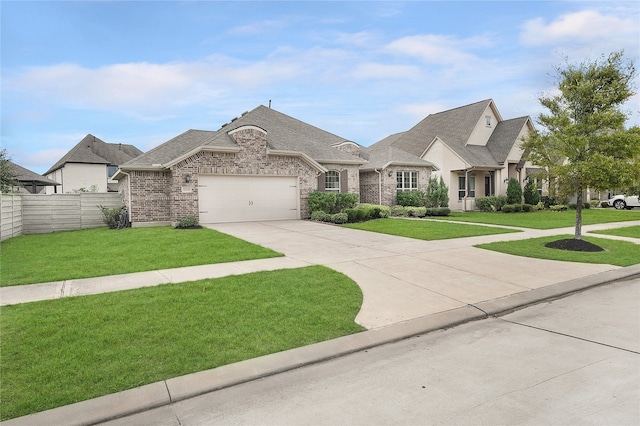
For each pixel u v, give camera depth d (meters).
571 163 11.16
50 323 5.12
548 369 3.92
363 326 5.23
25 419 3.16
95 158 38.84
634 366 3.94
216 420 3.16
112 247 11.16
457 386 3.62
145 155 17.50
